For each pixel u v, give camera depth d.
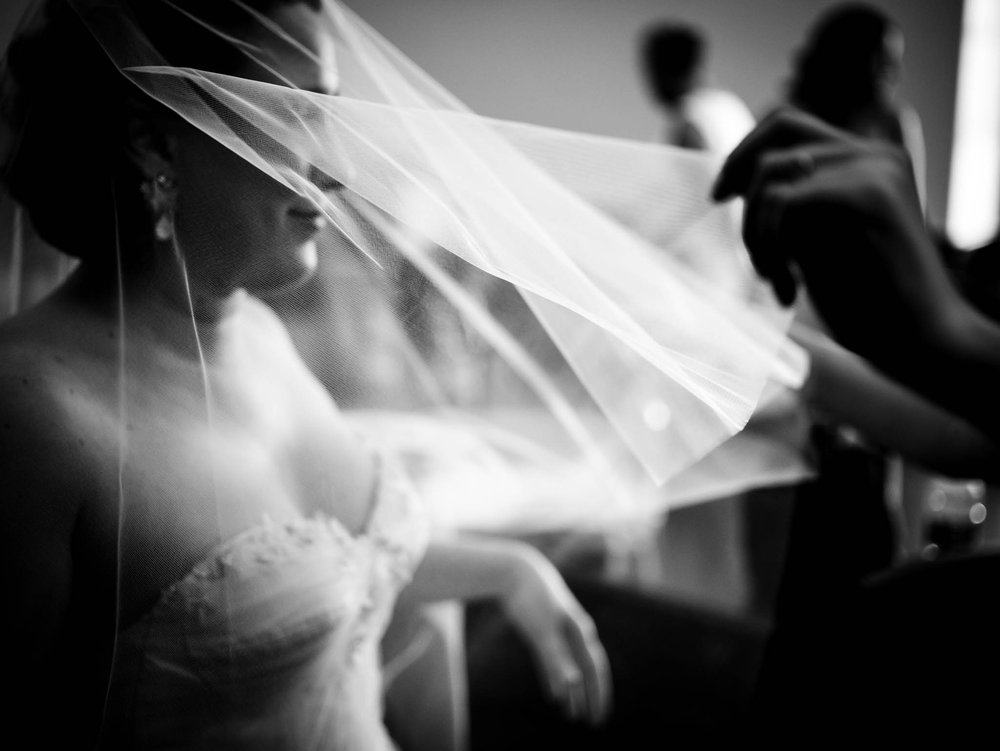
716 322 0.96
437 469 1.11
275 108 0.83
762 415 1.26
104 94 0.85
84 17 0.83
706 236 1.04
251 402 0.93
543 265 0.88
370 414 0.97
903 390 1.26
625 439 0.97
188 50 0.85
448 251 0.89
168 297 0.87
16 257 0.97
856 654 1.04
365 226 0.87
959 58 4.72
